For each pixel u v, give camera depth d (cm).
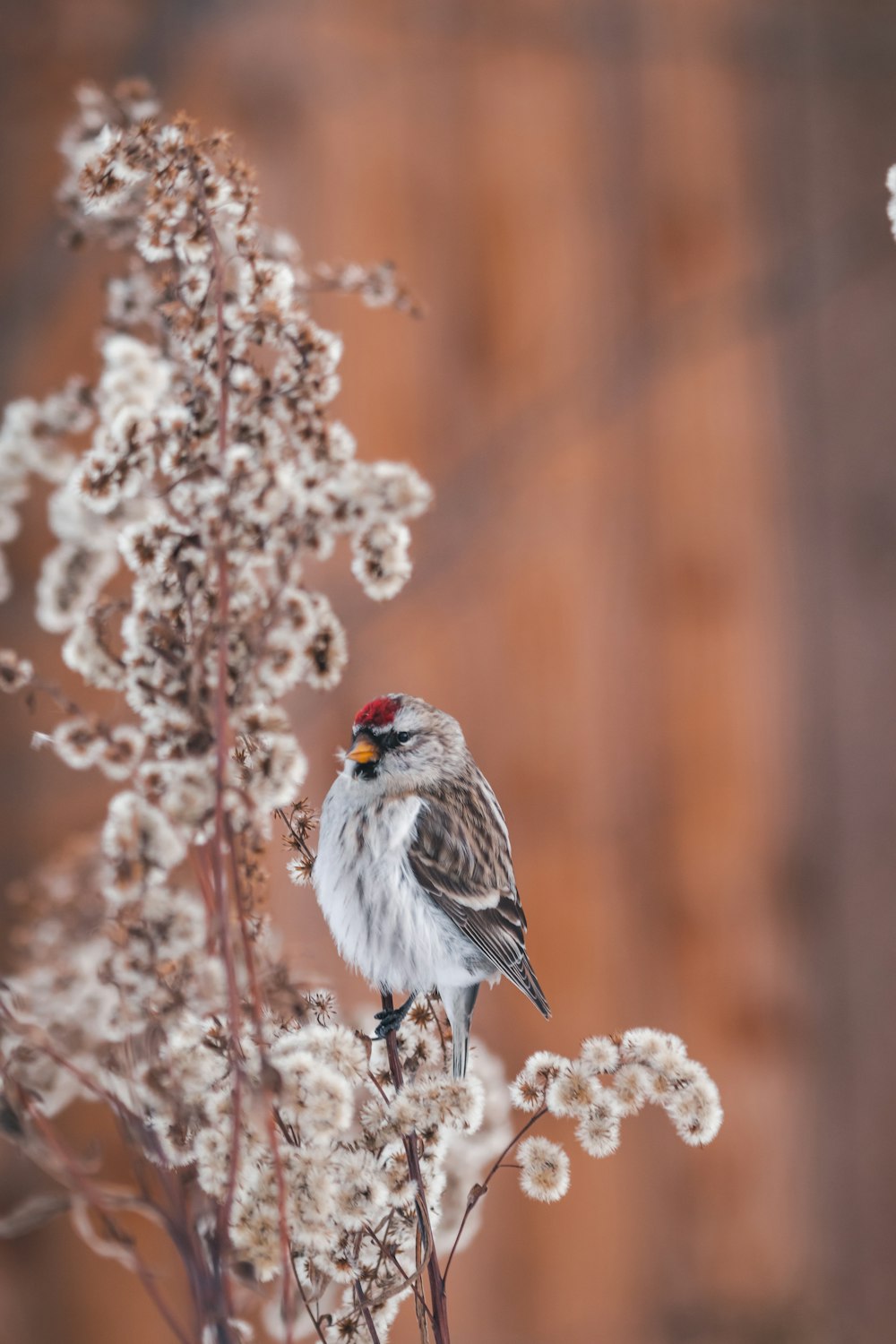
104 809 548
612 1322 550
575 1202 550
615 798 553
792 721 554
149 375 502
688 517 554
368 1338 497
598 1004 551
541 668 552
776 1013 553
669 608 554
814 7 557
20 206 549
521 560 552
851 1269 552
